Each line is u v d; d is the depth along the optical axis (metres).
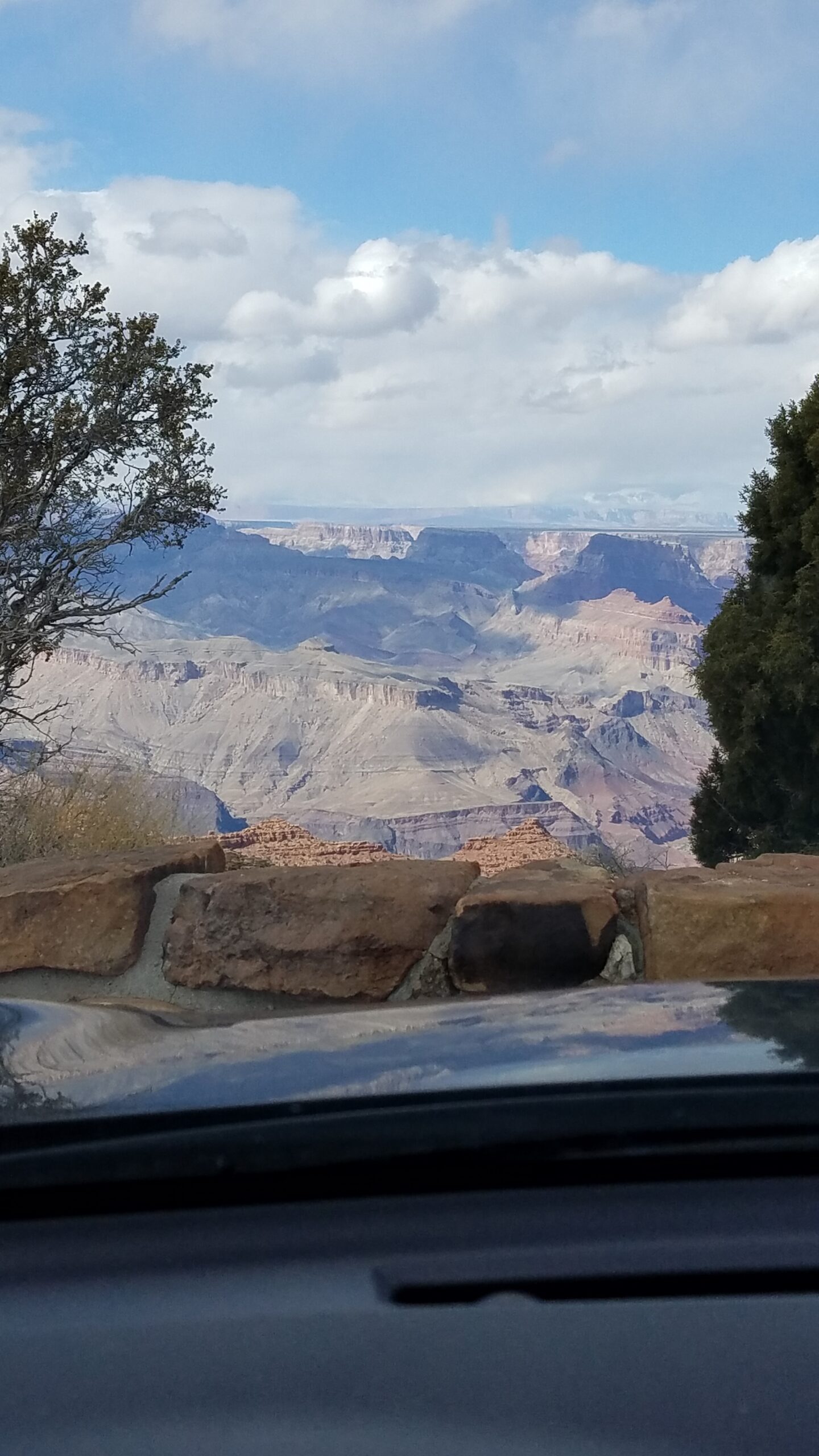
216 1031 1.67
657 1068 1.25
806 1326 0.95
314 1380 0.90
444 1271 1.02
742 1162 1.15
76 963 3.24
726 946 2.87
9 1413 0.89
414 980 3.09
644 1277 1.00
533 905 3.00
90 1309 1.00
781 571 12.33
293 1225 1.11
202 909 3.23
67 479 9.27
